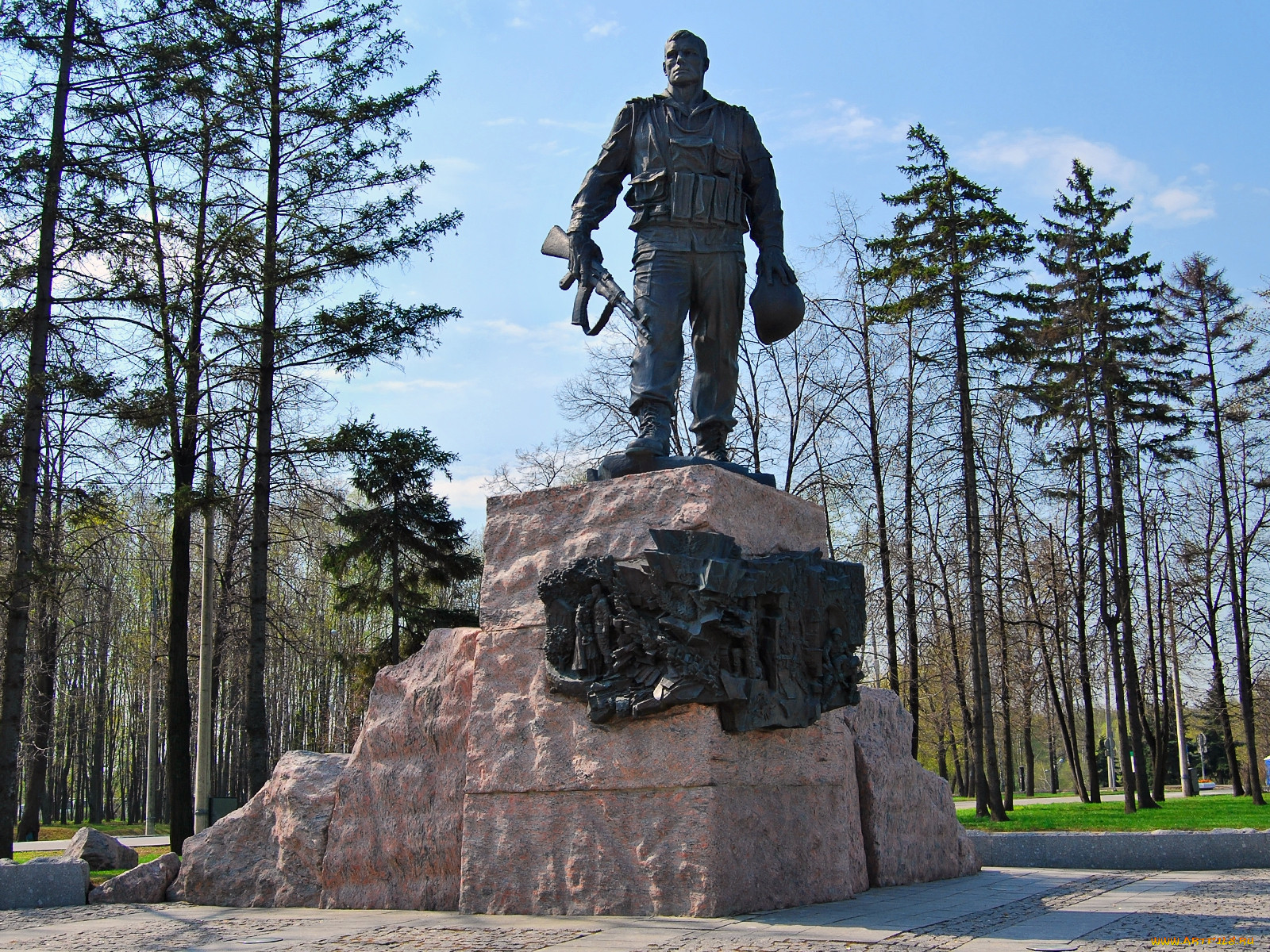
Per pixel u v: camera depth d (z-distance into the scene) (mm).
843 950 5426
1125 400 28266
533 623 7715
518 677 7684
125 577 33094
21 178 15984
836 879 7883
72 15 16266
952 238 24938
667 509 7492
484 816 7504
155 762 40312
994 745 24562
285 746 45750
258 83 17922
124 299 16859
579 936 6039
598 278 8492
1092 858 10930
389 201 18359
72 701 42531
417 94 18641
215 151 17797
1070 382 27250
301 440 18266
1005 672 31641
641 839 6848
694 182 8281
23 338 16281
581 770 7148
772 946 5566
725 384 8594
